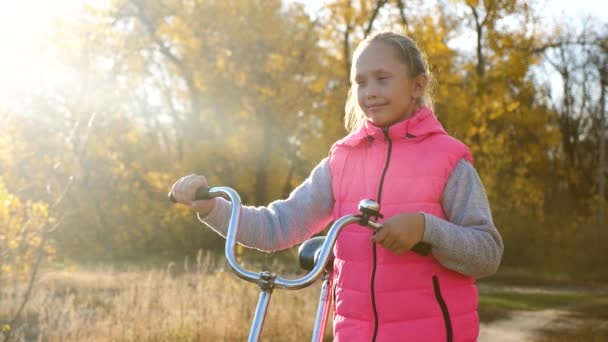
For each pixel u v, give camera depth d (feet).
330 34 63.26
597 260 63.36
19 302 25.59
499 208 68.74
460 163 8.34
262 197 79.20
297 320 26.09
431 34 55.47
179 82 83.46
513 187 71.31
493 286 52.19
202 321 24.27
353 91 9.45
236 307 26.27
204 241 68.85
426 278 8.02
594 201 95.66
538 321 33.99
